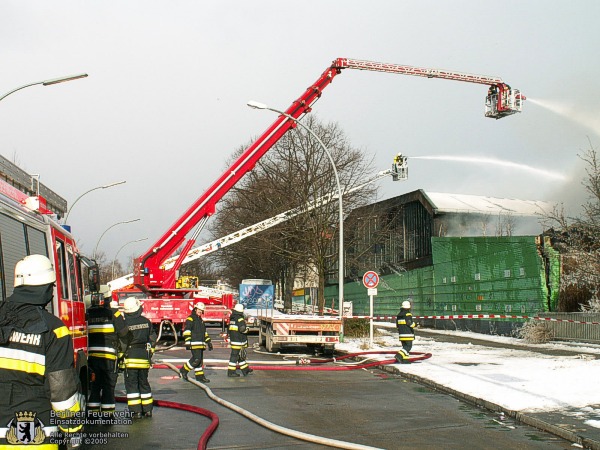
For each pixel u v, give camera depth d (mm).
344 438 8742
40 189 10125
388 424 9766
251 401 12039
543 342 24766
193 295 27938
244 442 8414
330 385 14414
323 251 34969
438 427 9547
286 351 24031
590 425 9078
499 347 23281
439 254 38438
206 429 9062
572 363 16984
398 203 50312
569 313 24734
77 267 8508
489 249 32094
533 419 9602
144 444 8250
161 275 26734
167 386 14250
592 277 25641
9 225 5891
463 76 32938
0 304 4191
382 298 49344
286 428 9031
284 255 38531
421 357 18609
